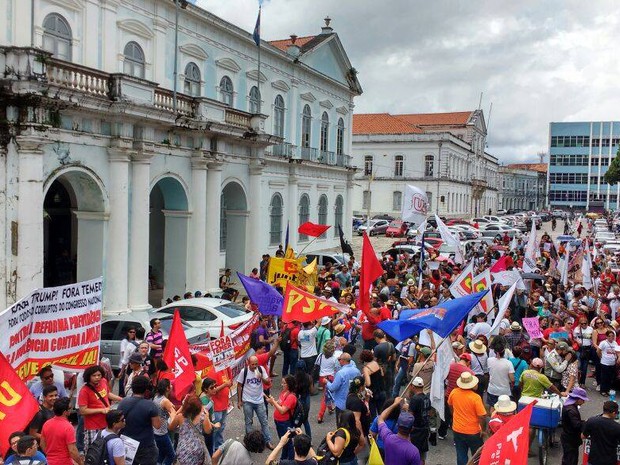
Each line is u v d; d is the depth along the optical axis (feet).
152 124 64.28
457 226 163.94
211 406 33.73
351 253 85.05
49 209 75.82
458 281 55.42
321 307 44.60
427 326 34.45
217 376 35.09
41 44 58.13
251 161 85.40
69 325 31.09
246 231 86.17
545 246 116.88
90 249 61.41
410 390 31.94
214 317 55.98
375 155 239.91
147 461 27.32
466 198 268.41
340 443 26.78
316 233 80.33
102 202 60.59
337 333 47.11
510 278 63.57
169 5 74.90
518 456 21.91
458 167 255.50
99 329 32.45
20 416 25.57
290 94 107.24
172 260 74.08
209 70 84.89
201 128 70.95
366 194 241.35
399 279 74.64
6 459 24.07
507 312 55.77
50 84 51.88
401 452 25.72
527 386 37.35
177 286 74.08
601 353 48.34
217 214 76.74
